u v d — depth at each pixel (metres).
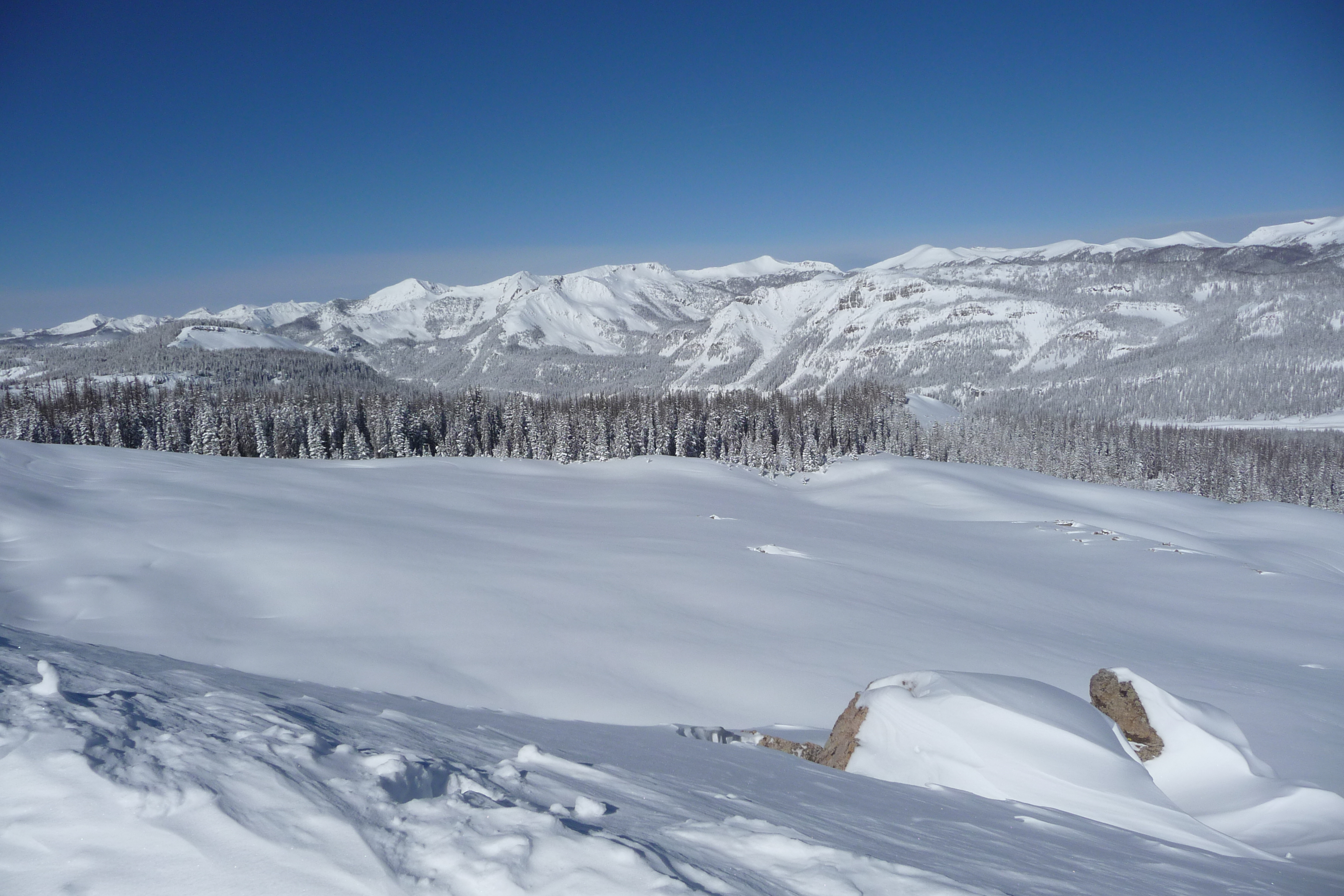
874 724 12.12
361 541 33.91
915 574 40.34
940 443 130.25
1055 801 9.79
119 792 3.47
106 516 34.25
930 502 84.75
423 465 83.50
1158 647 29.88
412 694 17.36
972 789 10.29
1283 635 34.47
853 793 8.73
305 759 4.40
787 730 15.59
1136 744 12.52
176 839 3.20
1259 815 10.40
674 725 15.27
